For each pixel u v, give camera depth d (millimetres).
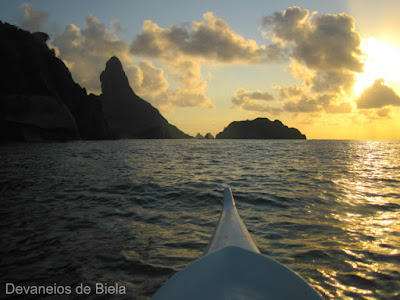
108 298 2709
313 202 6684
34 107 52375
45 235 4398
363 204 6500
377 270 3242
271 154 26234
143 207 6203
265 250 3846
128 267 3352
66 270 3271
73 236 4371
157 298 1508
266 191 7965
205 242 4156
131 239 4262
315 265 3379
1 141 48875
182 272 1669
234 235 2793
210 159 19531
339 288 2863
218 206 6348
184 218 5414
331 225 4953
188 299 1508
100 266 3379
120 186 8523
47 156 20109
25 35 61219
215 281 1615
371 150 38750
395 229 4742
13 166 13508
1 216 5379
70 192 7609
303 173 12039
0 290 2840
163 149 35594
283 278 1623
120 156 21516
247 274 1660
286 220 5262
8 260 3523
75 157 19609
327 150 36469
